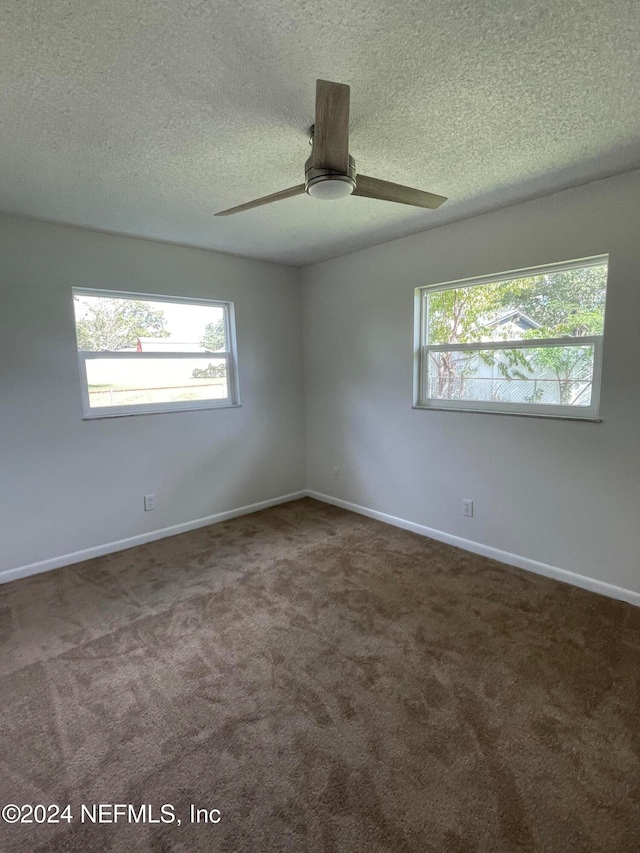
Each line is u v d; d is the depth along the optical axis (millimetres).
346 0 1114
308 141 1829
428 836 1265
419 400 3443
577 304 2551
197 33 1213
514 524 2893
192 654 2072
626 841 1242
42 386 2885
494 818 1312
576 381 2592
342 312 3881
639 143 1919
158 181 2201
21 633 2250
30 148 1848
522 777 1438
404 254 3309
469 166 2137
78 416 3049
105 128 1704
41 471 2926
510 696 1778
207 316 3752
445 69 1395
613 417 2395
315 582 2742
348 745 1568
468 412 3055
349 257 3744
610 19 1185
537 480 2748
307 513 4039
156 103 1546
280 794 1396
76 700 1793
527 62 1364
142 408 3428
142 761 1517
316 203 2531
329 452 4238
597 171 2211
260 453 4125
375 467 3801
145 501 3420
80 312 3084
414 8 1147
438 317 3262
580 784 1410
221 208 2584
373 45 1281
